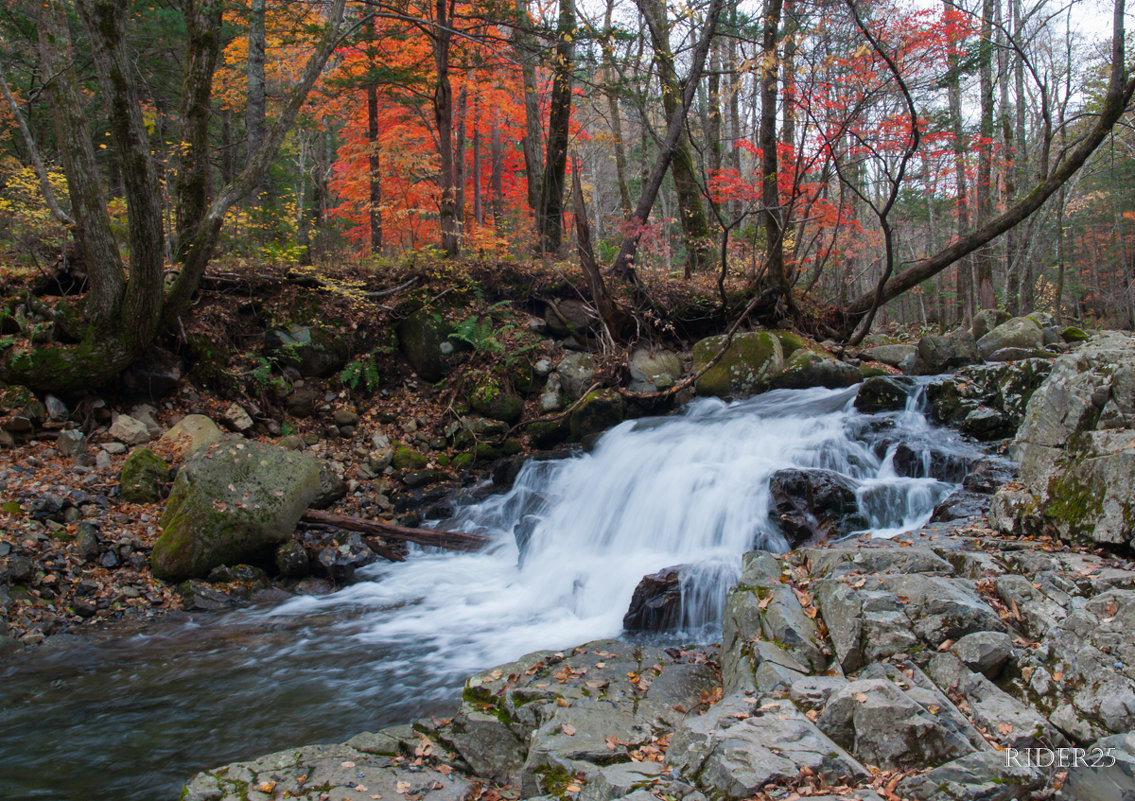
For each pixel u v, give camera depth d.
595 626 6.55
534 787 3.51
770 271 13.18
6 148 15.52
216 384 10.61
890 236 10.88
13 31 12.40
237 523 7.87
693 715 4.07
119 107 8.38
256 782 3.74
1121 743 3.04
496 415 11.75
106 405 9.63
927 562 4.59
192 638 6.58
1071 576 4.18
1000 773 2.96
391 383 12.21
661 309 12.98
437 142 15.47
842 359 12.67
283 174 17.70
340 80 13.80
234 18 13.13
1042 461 5.62
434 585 8.06
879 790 2.92
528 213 17.64
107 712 5.11
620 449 10.32
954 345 11.59
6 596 6.67
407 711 5.09
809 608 4.46
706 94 18.11
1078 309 36.12
